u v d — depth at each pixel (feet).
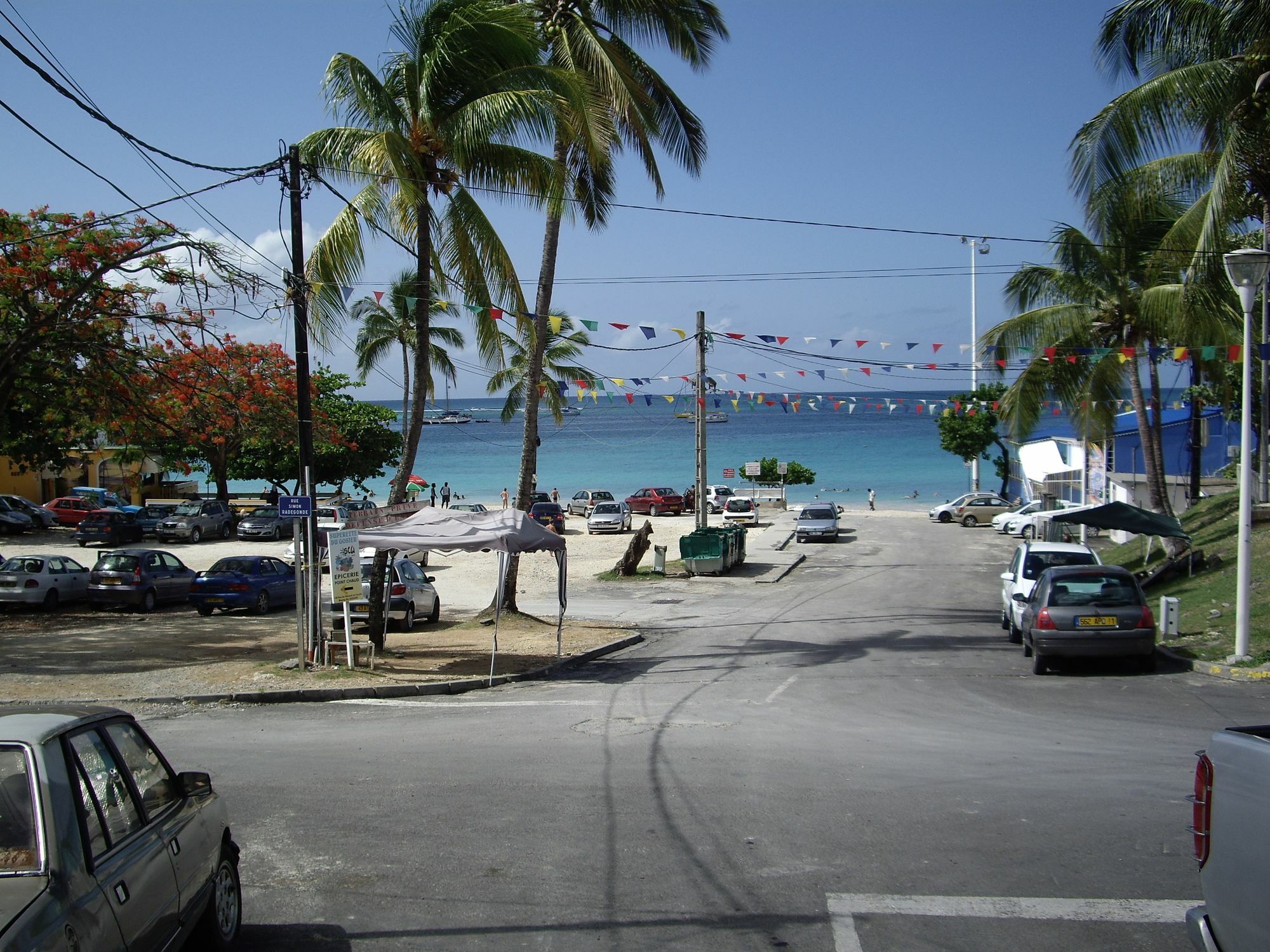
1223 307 65.92
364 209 55.42
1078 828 23.49
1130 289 81.92
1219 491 117.80
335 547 51.19
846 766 29.96
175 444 142.51
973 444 186.09
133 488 197.16
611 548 135.23
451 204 57.93
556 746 33.78
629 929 18.04
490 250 58.90
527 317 60.03
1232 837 12.88
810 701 43.19
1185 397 135.44
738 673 52.13
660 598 90.84
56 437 104.06
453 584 104.78
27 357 66.23
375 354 138.10
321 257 54.34
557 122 56.03
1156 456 85.15
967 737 34.30
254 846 22.80
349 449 166.50
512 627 69.92
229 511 151.94
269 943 17.65
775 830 23.61
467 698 46.29
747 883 20.18
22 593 76.74
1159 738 33.63
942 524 163.63
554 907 19.07
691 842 22.74
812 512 142.31
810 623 73.00
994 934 17.70
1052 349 71.77
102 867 12.85
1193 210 67.56
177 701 44.80
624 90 62.69
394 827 24.07
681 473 287.89
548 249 71.26
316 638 53.36
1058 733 34.81
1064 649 47.34
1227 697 41.24
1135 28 62.03
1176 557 75.10
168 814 15.64
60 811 12.42
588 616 79.41
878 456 339.98
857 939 17.53
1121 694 42.60
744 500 166.20
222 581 77.30
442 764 31.07
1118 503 73.26
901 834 23.18
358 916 18.78
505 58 55.62
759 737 34.91
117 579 78.28
